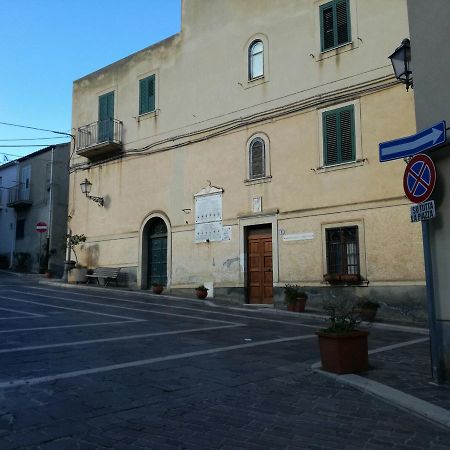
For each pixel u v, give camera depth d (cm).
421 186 645
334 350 706
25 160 3347
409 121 1459
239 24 1925
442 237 644
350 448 443
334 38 1644
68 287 2253
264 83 1811
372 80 1540
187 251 1991
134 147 2261
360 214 1520
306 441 457
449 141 627
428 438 470
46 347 861
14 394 576
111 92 2408
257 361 796
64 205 3106
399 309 1416
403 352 894
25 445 430
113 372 691
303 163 1670
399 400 569
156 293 1991
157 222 2169
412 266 1406
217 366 751
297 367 759
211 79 1992
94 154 2403
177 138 2086
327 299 1557
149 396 585
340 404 575
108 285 2267
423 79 675
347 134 1578
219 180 1912
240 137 1864
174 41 2164
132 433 466
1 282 2400
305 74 1698
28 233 3244
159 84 2197
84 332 1042
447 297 637
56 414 512
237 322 1302
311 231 1625
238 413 534
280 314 1518
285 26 1780
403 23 1504
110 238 2314
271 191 1744
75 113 2586
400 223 1441
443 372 641
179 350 871
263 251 1777
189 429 482
